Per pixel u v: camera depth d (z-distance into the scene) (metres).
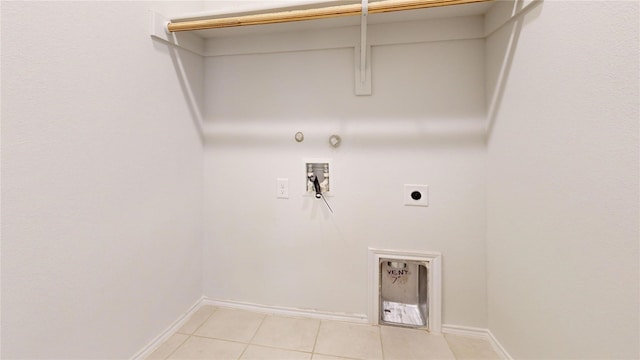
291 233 1.65
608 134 0.73
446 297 1.48
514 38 1.13
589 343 0.80
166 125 1.40
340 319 1.60
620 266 0.71
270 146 1.64
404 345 1.39
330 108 1.56
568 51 0.85
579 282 0.83
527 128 1.06
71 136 0.94
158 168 1.35
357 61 1.50
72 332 0.97
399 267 1.62
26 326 0.84
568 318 0.87
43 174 0.87
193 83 1.60
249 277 1.71
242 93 1.66
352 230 1.57
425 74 1.45
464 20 1.38
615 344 0.73
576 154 0.83
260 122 1.65
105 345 1.09
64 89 0.92
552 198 0.93
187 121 1.56
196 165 1.65
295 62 1.59
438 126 1.45
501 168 1.25
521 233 1.11
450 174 1.45
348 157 1.55
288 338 1.44
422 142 1.47
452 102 1.43
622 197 0.70
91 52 1.00
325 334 1.48
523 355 1.12
